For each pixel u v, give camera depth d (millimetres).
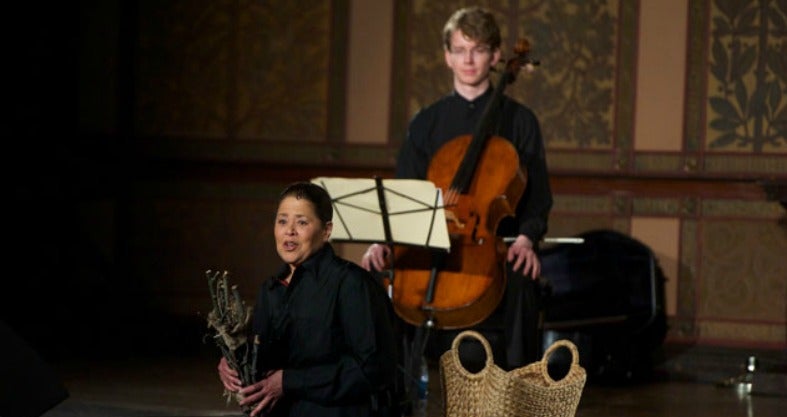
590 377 17219
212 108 19672
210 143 19641
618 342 17109
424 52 19219
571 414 10258
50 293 19547
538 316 13211
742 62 18562
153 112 19703
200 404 14117
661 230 18812
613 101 18875
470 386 10492
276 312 8875
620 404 15234
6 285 19344
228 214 19672
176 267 19719
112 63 19688
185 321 19531
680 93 18719
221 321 8523
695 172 18656
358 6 19359
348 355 8680
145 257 19766
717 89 18625
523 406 10102
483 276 12703
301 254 8781
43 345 18453
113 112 19688
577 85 18938
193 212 19719
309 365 8727
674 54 18719
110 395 14531
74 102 19688
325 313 8688
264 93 19578
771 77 18484
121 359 17656
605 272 18000
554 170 18969
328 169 19469
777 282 18531
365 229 12055
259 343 8555
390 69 19297
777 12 18469
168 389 15164
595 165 18906
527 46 13641
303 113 19516
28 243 19531
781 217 18500
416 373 13539
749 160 18547
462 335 10617
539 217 13344
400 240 12000
